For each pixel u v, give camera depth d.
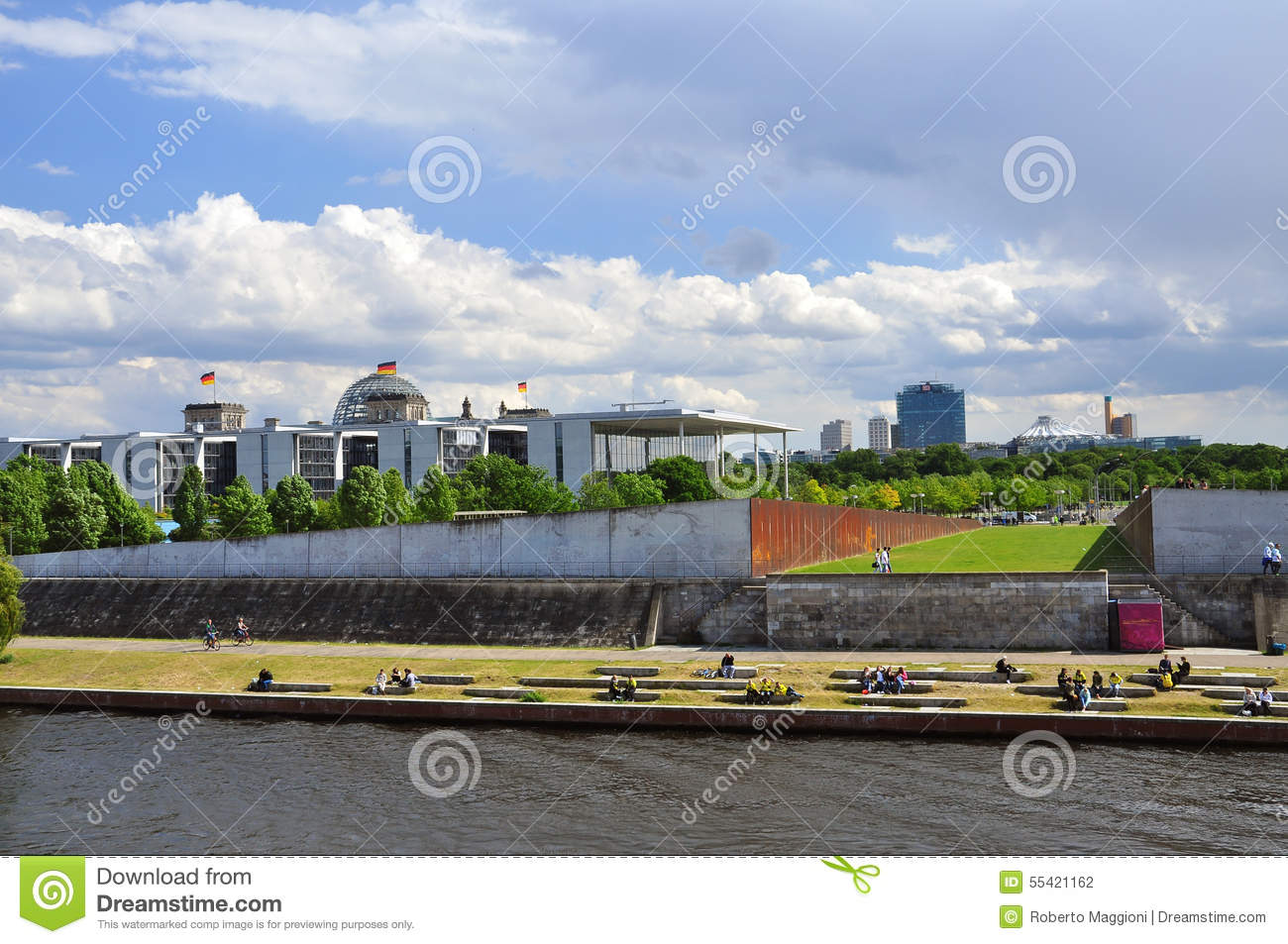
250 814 41.56
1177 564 69.44
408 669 65.88
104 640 84.75
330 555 88.56
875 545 113.69
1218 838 36.56
